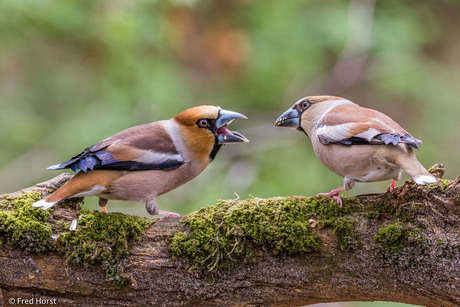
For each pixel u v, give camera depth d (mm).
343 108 7711
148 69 15344
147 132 7832
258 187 14539
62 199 6820
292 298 6648
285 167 15164
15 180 14734
